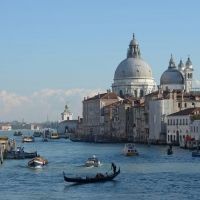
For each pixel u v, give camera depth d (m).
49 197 88.69
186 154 167.88
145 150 193.75
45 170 127.69
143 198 86.69
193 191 92.31
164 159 151.12
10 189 97.12
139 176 112.00
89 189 96.31
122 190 94.62
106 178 105.38
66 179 103.88
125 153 169.62
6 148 167.38
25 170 127.44
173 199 85.56
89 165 136.00
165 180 105.50
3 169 129.38
